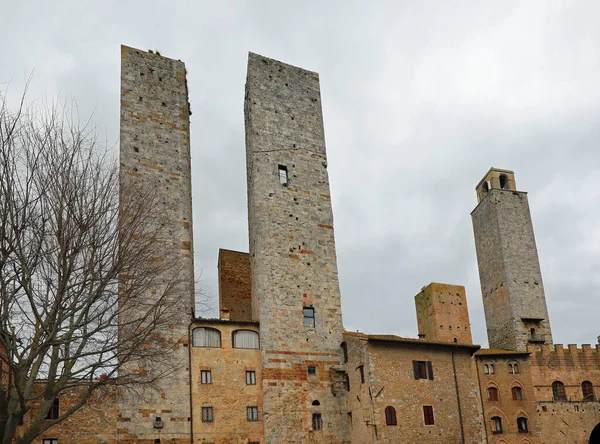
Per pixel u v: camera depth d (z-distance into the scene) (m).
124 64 57.88
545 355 61.84
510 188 85.62
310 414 51.50
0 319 26.36
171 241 52.44
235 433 48.22
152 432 45.41
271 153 60.41
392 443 48.41
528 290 77.81
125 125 55.34
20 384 26.53
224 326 51.84
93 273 29.42
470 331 72.31
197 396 48.09
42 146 30.09
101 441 43.50
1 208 27.52
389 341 51.75
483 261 83.75
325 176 62.72
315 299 56.44
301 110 64.44
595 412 59.94
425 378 52.62
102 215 30.91
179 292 47.84
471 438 52.31
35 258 27.97
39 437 41.84
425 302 74.25
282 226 57.84
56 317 28.83
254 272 56.44
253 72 63.06
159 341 42.03
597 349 63.59
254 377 51.06
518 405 59.03
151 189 50.16
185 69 61.28
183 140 57.59
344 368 54.66
